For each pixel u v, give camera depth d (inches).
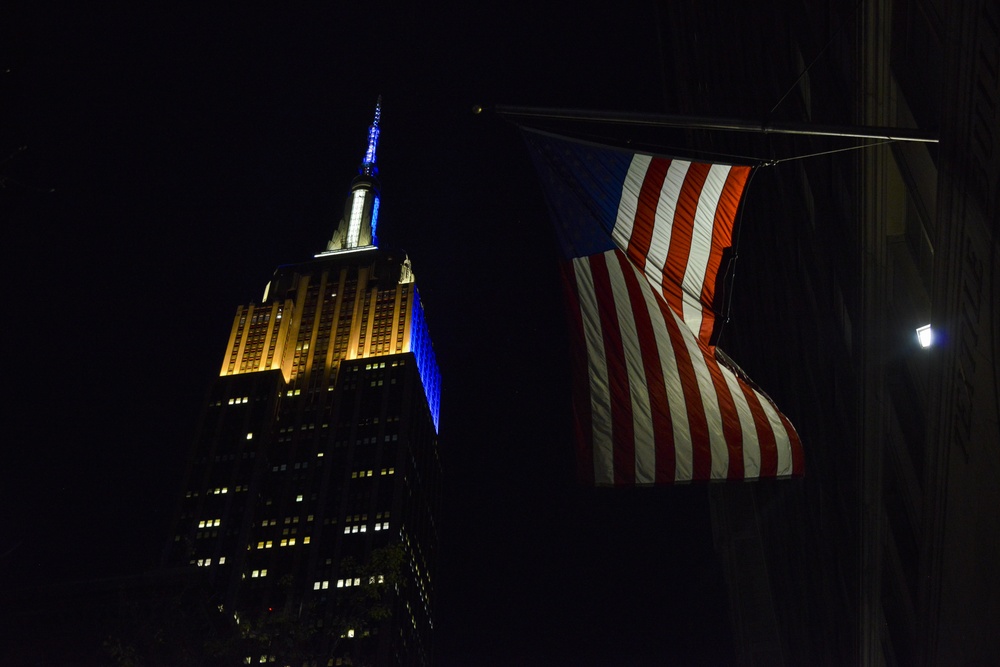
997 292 645.9
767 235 1760.6
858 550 1190.3
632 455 825.5
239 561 6998.0
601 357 849.5
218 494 7396.7
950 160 686.5
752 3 1593.3
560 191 853.2
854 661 1299.2
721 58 1950.1
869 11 886.4
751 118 658.2
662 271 838.5
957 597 810.8
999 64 593.6
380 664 6156.5
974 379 708.7
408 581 7007.9
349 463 7485.2
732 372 843.4
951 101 673.0
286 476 7519.7
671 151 897.5
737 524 2689.5
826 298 1269.7
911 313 985.5
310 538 7091.5
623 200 837.2
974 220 665.6
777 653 2503.7
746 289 2105.1
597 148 834.2
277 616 1771.7
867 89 930.7
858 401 1100.5
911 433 1012.5
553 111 672.4
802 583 1731.1
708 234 823.7
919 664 971.9
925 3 784.3
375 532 7032.5
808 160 1270.9
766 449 824.3
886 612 1147.3
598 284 861.8
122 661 1678.2
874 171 952.3
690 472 820.6
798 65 1295.5
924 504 869.8
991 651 742.5
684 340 847.1
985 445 701.9
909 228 965.2
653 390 839.7
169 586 4266.7
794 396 1596.9
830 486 1349.7
